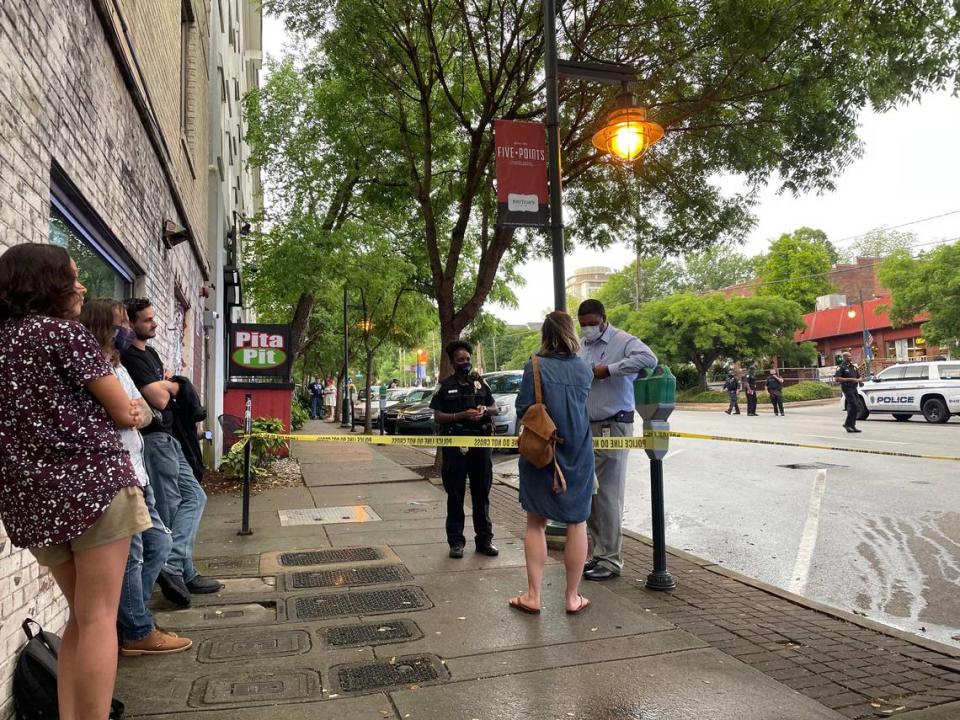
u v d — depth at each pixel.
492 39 10.30
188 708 3.00
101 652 2.41
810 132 9.40
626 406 5.14
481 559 5.50
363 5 9.09
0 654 2.81
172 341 8.20
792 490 8.90
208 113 12.38
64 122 3.81
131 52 5.22
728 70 9.15
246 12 27.56
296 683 3.25
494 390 15.95
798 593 5.01
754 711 2.96
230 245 14.90
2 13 2.94
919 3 7.98
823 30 8.65
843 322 46.41
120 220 5.20
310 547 5.90
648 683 3.24
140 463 3.25
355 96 10.92
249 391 11.80
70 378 2.34
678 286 70.12
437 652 3.61
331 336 30.11
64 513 2.28
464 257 18.98
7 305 2.37
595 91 9.77
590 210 12.13
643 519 7.58
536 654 3.59
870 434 15.89
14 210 3.07
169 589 4.27
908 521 7.04
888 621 4.43
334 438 5.89
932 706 3.02
